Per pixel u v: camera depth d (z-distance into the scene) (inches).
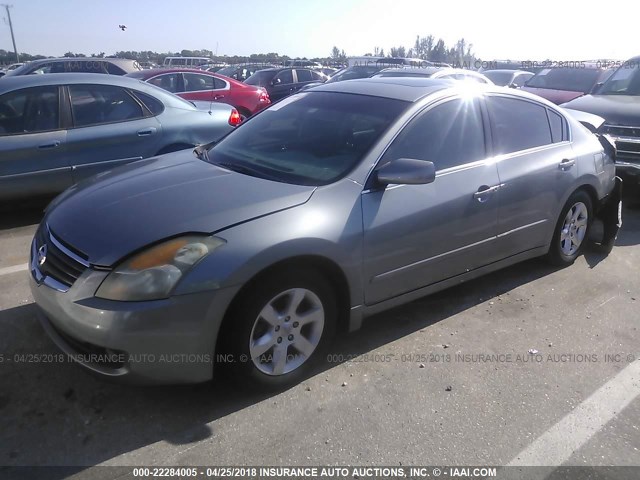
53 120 219.5
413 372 123.3
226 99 466.0
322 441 101.4
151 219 105.3
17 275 169.8
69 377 117.5
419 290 136.2
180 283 96.7
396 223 124.0
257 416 107.5
